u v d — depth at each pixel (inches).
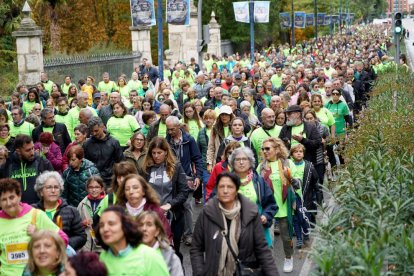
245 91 1010.1
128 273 331.3
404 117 796.0
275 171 577.6
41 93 1159.0
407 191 503.5
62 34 2915.8
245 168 486.6
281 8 4333.2
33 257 343.0
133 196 421.7
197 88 1270.9
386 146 677.3
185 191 543.2
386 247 383.9
